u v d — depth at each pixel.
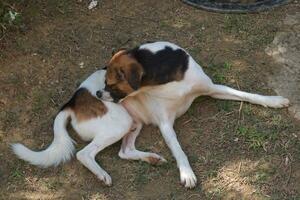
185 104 4.79
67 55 5.51
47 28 5.77
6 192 4.46
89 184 4.46
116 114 4.53
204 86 4.77
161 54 4.52
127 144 4.66
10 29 5.64
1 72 5.35
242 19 5.73
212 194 4.30
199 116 4.89
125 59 4.41
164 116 4.67
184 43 5.54
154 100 4.65
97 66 5.39
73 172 4.55
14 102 5.12
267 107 4.88
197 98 5.02
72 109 4.64
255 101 4.87
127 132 4.62
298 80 5.12
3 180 4.54
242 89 5.09
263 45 5.46
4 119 4.98
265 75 5.19
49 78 5.31
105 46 5.59
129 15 5.89
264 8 5.78
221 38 5.56
